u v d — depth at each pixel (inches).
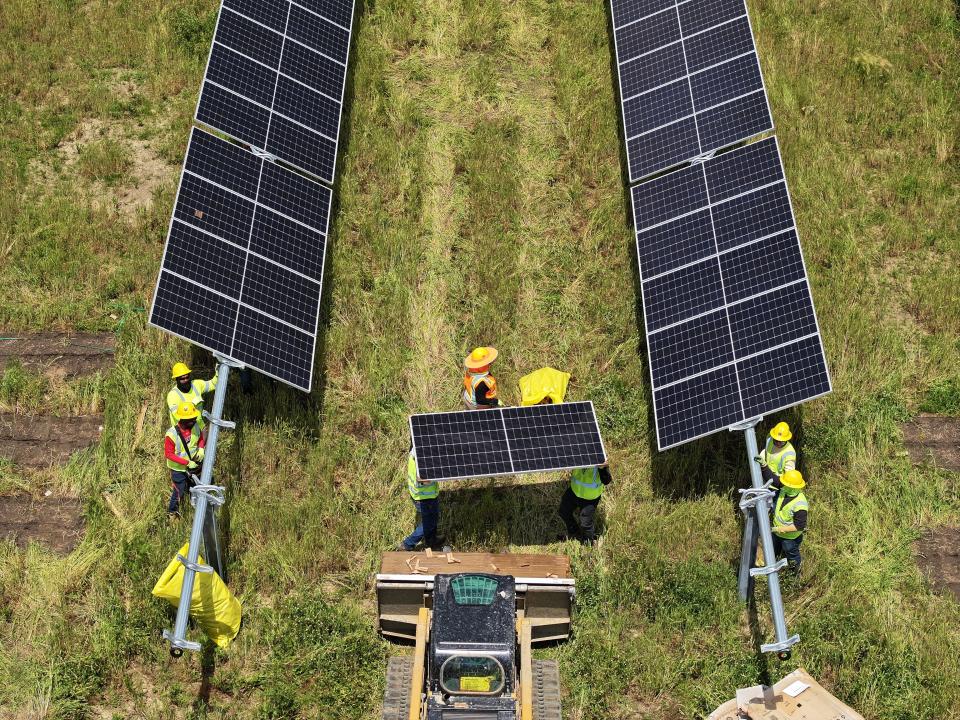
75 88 884.0
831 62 927.0
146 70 904.3
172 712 533.3
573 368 712.4
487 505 626.5
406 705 522.6
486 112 890.7
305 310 665.0
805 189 815.7
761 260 647.1
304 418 666.8
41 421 659.4
